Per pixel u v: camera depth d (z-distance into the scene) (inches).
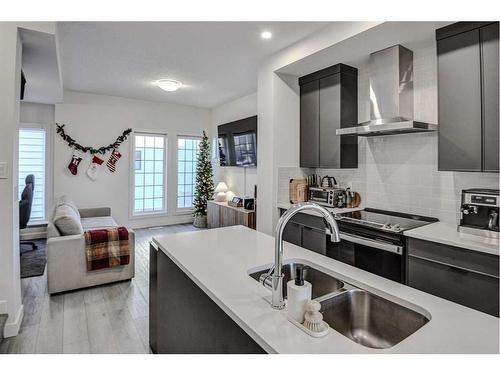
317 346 35.9
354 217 113.7
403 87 110.5
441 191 107.8
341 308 51.5
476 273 74.5
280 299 45.2
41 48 108.3
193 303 59.6
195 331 58.8
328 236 118.6
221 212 210.2
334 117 131.7
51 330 96.1
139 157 241.6
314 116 141.2
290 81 145.6
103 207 211.5
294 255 69.4
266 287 52.1
